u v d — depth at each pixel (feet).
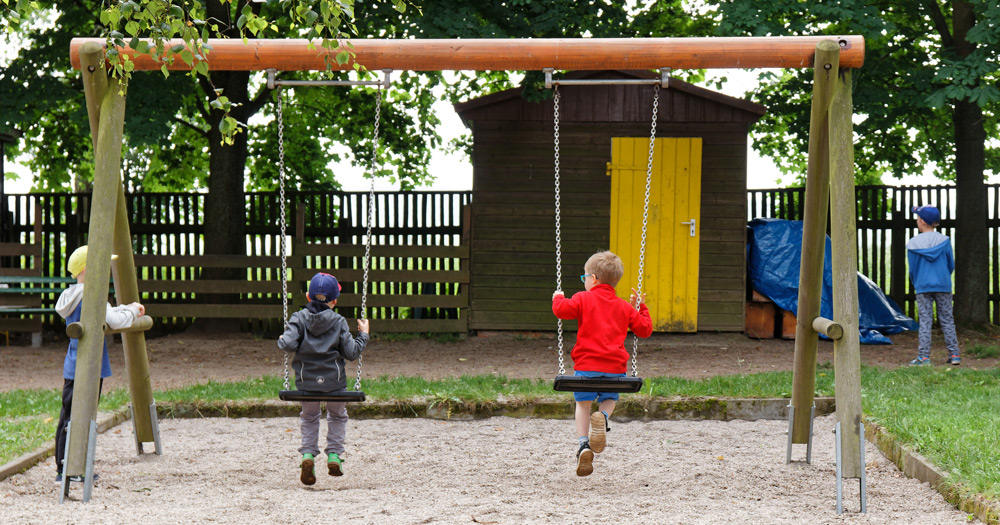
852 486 18.10
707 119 43.34
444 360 37.76
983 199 46.37
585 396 18.04
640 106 43.57
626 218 43.62
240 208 48.11
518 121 43.96
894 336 44.75
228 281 45.62
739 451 21.94
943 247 34.68
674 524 14.80
